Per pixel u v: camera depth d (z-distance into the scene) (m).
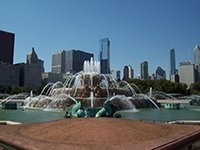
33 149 7.95
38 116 34.31
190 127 12.80
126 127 11.23
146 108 53.19
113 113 18.59
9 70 197.38
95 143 8.94
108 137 9.69
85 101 48.81
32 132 11.05
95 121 12.15
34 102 53.53
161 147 8.08
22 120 28.88
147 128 11.53
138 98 54.59
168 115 36.94
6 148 9.27
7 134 10.62
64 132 10.41
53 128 11.25
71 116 19.36
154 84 125.06
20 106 55.94
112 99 48.41
